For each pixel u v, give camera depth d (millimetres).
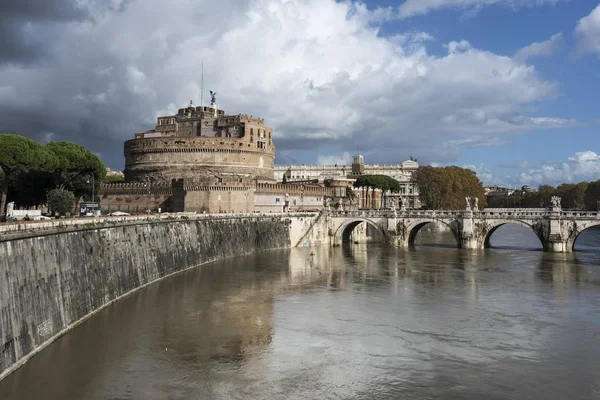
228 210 154500
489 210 174500
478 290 89750
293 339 62531
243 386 49281
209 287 91625
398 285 94250
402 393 48281
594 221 133500
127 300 80375
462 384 50125
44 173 114125
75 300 66812
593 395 48000
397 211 158750
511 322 69875
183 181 156625
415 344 61000
